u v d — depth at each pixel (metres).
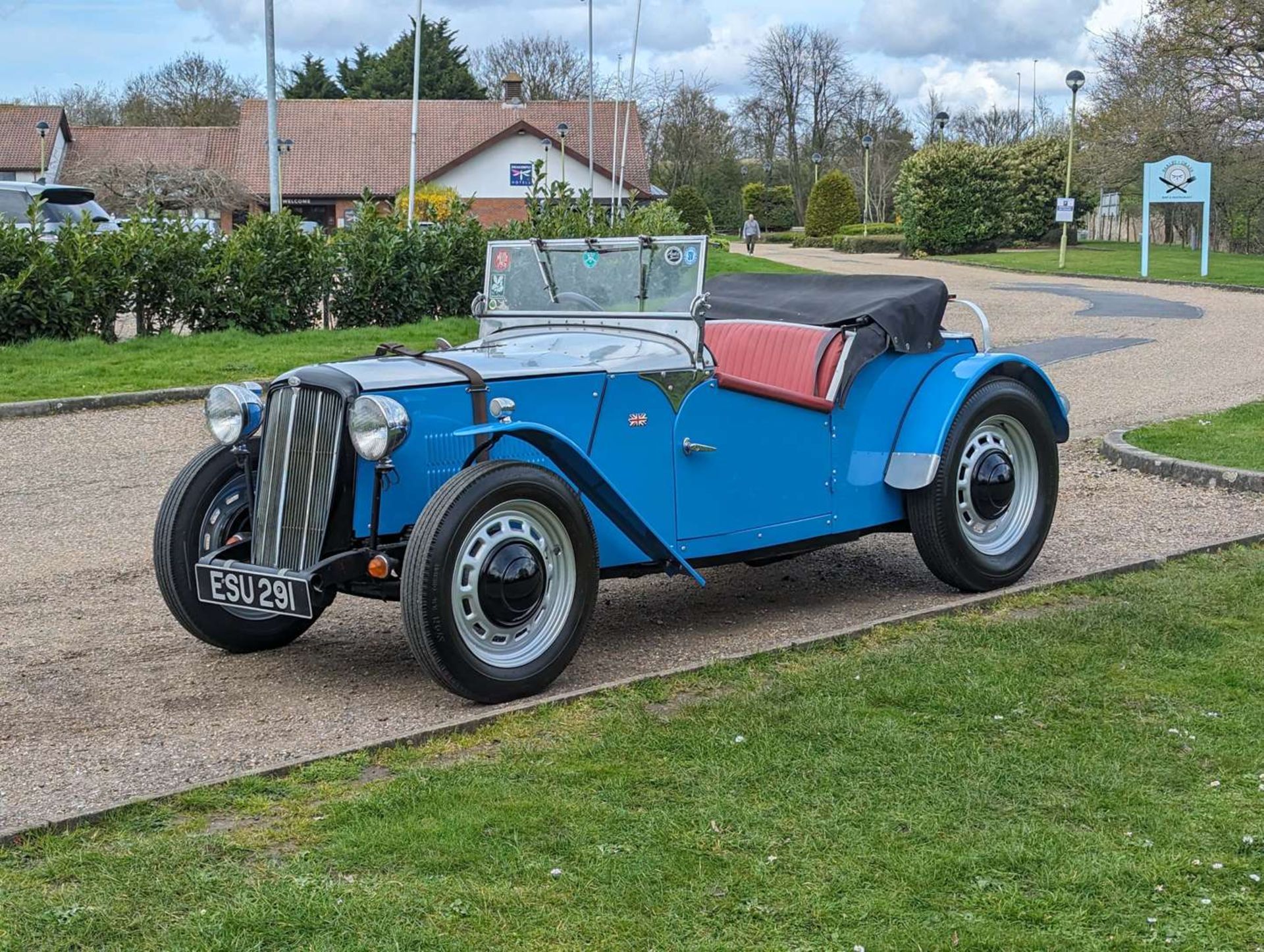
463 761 4.11
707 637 5.62
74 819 3.65
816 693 4.64
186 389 12.44
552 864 3.40
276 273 16.31
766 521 5.65
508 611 4.64
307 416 4.72
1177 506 8.05
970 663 4.96
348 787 3.94
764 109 83.31
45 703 4.82
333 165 52.47
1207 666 4.94
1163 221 57.47
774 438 5.63
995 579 6.19
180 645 5.57
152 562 6.99
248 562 5.15
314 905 3.17
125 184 44.91
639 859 3.41
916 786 3.86
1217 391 12.96
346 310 17.12
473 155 50.06
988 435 6.23
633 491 5.20
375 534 4.64
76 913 3.15
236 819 3.72
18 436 10.72
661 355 5.29
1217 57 36.09
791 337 5.93
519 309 5.83
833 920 3.13
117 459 9.88
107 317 15.28
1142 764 4.03
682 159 79.50
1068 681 4.77
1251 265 36.91
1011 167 50.12
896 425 6.08
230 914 3.13
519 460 4.77
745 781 3.91
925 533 6.04
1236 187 42.88
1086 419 11.55
